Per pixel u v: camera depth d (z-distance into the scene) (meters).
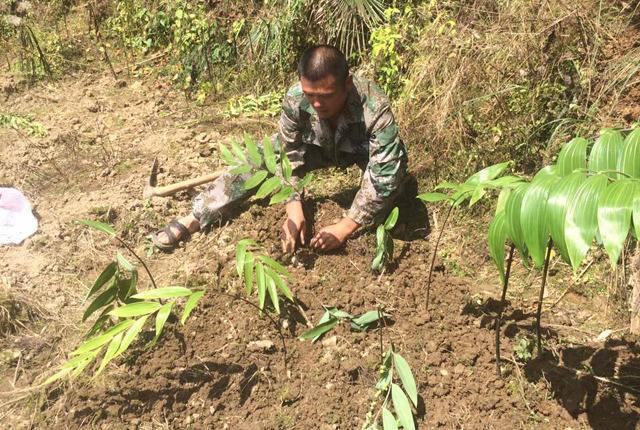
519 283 3.15
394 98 4.21
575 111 3.63
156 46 5.43
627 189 1.79
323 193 3.75
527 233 1.95
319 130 3.31
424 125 3.87
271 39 4.86
